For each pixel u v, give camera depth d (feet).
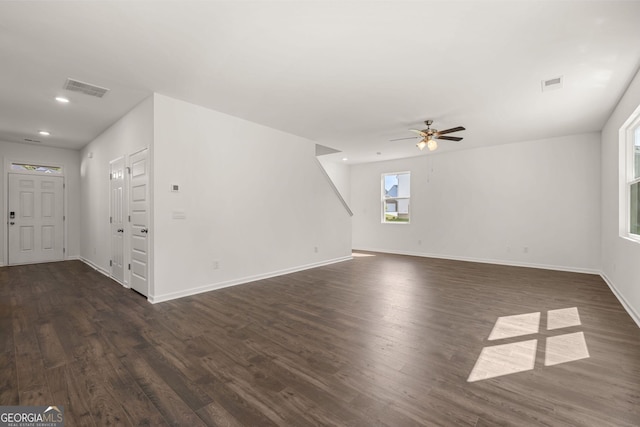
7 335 8.92
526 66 10.01
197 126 13.65
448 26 7.95
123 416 5.41
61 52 9.15
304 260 19.36
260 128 16.53
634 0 6.80
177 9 7.25
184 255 13.11
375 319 10.35
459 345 8.34
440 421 5.28
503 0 6.93
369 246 29.04
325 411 5.58
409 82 11.28
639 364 7.26
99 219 18.45
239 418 5.39
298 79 11.05
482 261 22.22
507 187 21.12
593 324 9.89
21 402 5.81
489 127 17.02
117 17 7.52
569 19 7.55
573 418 5.33
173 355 7.75
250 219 15.93
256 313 10.93
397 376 6.77
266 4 7.11
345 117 15.29
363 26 7.97
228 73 10.58
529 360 7.49
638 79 10.15
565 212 18.99
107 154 17.03
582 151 18.40
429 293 13.66
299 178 19.03
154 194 12.17
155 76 10.78
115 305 11.79
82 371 6.95
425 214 25.25
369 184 29.04
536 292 13.87
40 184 21.33
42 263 20.94
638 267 10.25
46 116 14.92
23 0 6.84
